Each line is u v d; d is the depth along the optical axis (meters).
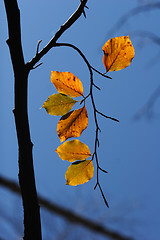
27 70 1.18
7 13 1.16
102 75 1.23
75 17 1.21
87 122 1.25
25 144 1.16
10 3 1.16
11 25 1.17
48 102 1.25
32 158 1.16
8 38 1.17
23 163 1.15
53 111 1.25
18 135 1.16
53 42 1.20
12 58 1.17
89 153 1.24
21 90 1.16
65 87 1.25
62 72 1.25
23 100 1.16
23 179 1.15
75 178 1.23
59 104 1.25
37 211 1.15
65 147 1.24
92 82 1.23
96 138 1.23
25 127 1.16
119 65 1.24
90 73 1.23
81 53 1.22
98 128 1.23
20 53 1.17
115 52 1.24
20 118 1.16
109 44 1.24
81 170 1.23
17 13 1.17
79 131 1.25
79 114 1.25
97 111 1.23
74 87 1.25
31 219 1.14
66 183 1.23
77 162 1.23
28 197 1.15
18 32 1.17
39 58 1.19
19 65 1.17
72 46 1.21
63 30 1.20
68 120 1.25
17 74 1.17
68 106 1.25
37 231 1.14
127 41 1.24
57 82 1.25
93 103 1.23
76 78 1.25
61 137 1.25
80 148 1.24
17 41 1.17
